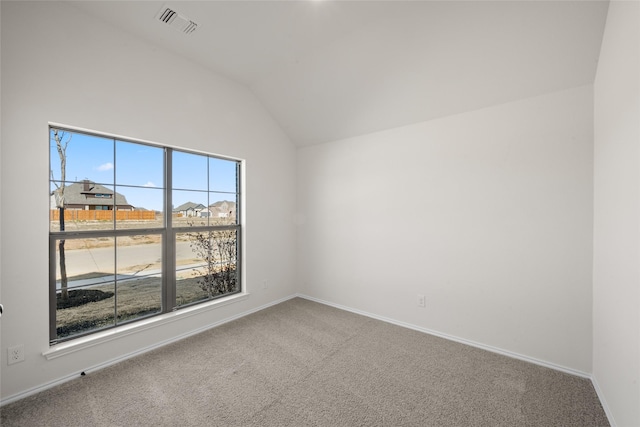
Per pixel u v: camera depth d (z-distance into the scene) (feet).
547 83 6.72
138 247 8.38
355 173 10.71
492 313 7.75
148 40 7.73
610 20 5.22
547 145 6.90
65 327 7.27
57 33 6.20
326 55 8.30
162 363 7.09
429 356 7.46
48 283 6.09
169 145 8.30
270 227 11.50
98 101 6.82
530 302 7.19
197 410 5.44
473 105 7.87
